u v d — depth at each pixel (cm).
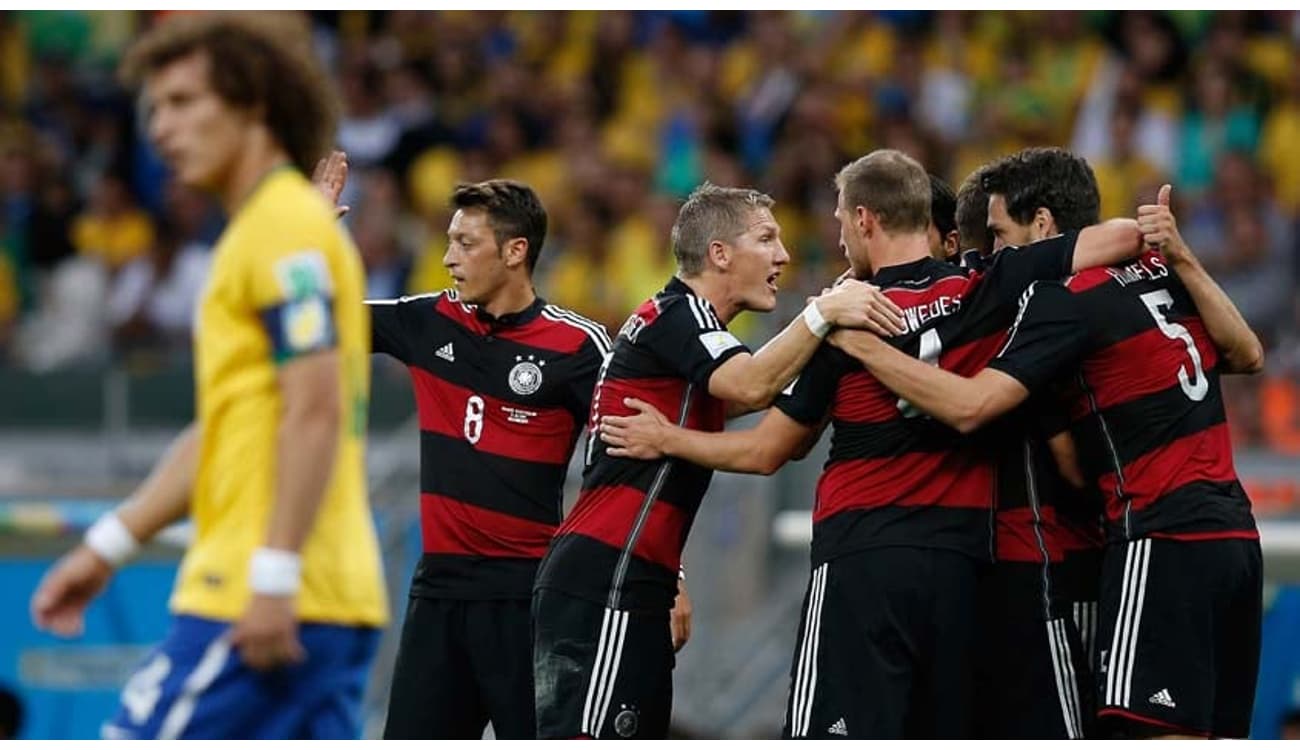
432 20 5778
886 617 1939
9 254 5244
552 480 2242
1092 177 2108
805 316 1962
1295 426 3447
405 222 5234
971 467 1973
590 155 5284
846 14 5400
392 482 3534
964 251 2194
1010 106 5156
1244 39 5225
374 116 5450
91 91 5734
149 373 4009
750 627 3384
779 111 5212
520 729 2203
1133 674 1966
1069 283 1983
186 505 1531
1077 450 2050
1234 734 2027
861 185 2033
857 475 1980
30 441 3984
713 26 5562
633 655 2012
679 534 2045
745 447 1988
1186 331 2017
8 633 3500
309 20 5762
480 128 5438
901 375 1922
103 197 5316
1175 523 1966
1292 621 3244
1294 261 4478
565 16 5744
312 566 1457
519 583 2216
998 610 2052
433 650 2233
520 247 2234
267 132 1482
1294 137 5016
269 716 1455
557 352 2236
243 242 1440
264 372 1448
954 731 1948
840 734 1939
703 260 2073
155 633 3431
